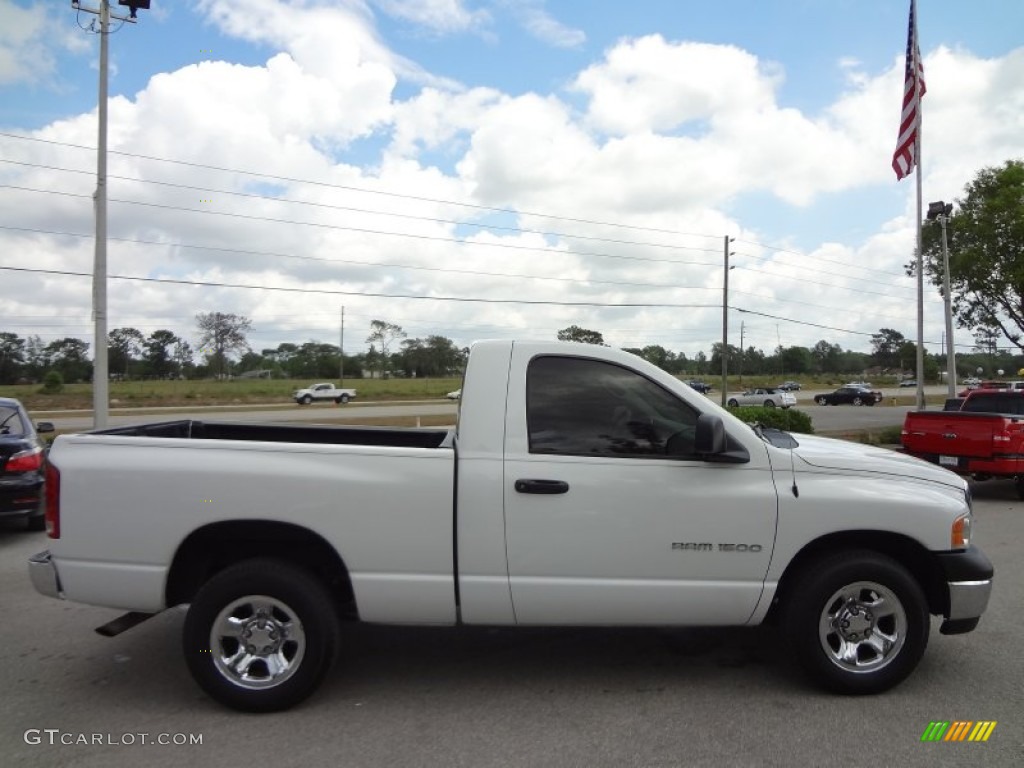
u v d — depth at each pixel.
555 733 3.53
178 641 4.88
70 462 3.80
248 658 3.79
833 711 3.76
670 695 3.97
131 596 3.77
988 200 24.84
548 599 3.79
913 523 3.89
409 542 3.76
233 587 3.73
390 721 3.67
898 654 3.89
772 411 18.59
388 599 3.77
